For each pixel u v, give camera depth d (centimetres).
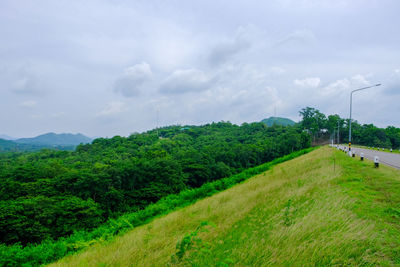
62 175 3494
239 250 481
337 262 395
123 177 3738
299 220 575
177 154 6475
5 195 3056
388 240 435
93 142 12100
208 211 1009
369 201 668
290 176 1595
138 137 13812
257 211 821
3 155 11019
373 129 8575
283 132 11856
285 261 415
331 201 687
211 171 5216
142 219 1603
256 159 7488
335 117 10038
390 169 1205
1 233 2133
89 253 726
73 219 2489
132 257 556
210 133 15825
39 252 1060
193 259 467
